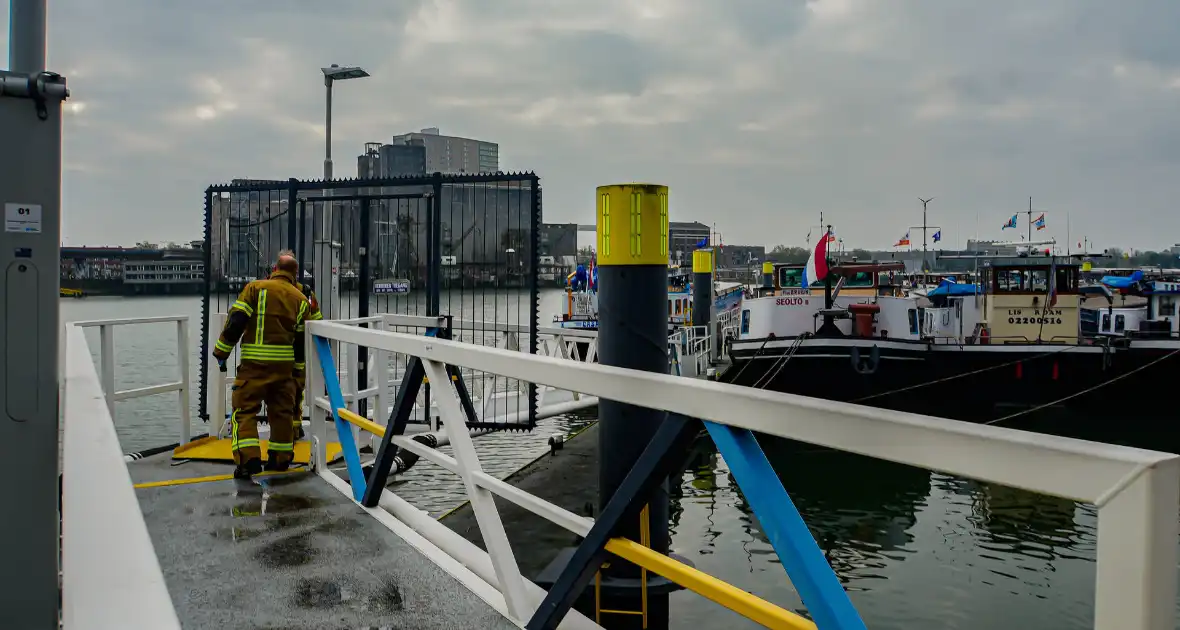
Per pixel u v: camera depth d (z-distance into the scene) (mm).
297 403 7215
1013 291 21266
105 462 1702
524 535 7133
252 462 5891
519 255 8375
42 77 3154
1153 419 19344
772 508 2145
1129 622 1342
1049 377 19047
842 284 21000
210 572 3996
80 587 1099
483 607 3582
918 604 8336
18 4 3205
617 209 5566
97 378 2822
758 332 20109
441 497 8258
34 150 3178
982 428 1582
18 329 3158
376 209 9211
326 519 4855
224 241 9406
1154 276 27750
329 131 12617
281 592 3748
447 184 8562
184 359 7297
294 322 6094
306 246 9648
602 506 5539
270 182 9234
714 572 8992
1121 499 1350
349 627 3383
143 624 995
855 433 1820
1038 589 8656
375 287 9117
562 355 13648
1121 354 18922
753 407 2109
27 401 3162
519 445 11633
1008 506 11523
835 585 2072
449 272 8820
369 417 9141
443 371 3928
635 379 2576
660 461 2525
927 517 11141
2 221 3119
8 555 3127
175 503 5191
